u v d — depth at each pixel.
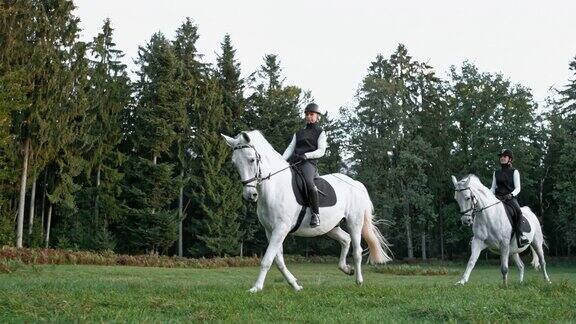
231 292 8.04
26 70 31.34
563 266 43.16
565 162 44.00
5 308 6.34
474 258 12.55
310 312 6.77
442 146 52.09
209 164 44.34
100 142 38.75
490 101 50.12
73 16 34.41
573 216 44.91
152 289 8.52
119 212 40.53
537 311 7.00
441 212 52.41
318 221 9.20
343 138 51.78
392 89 49.78
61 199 36.44
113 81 41.31
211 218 43.81
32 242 34.81
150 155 44.84
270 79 55.44
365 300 7.85
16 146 32.00
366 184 47.75
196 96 46.34
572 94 49.31
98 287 8.88
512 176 13.21
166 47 43.94
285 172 9.12
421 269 31.30
